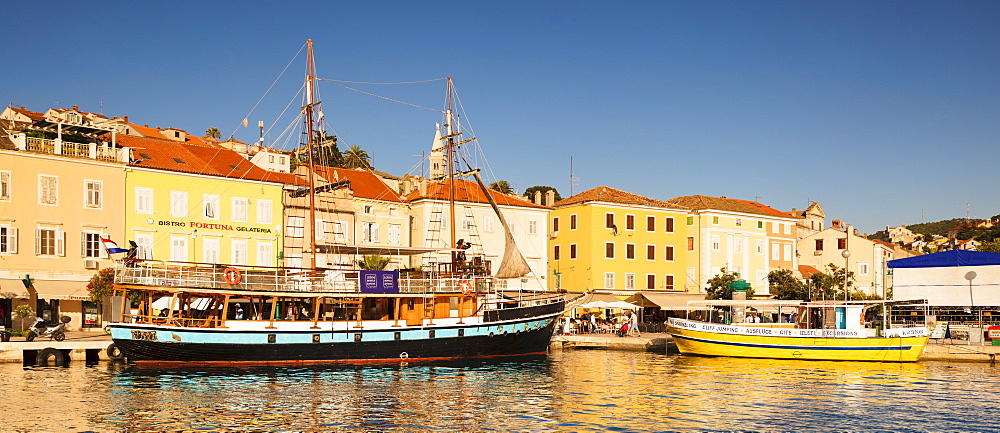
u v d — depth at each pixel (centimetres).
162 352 4900
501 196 9481
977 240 19625
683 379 4644
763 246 10675
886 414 3575
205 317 5281
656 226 10056
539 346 6041
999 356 5738
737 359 5812
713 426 3297
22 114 9038
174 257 7106
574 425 3294
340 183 6756
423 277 5812
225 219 7394
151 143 7712
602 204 9694
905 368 5309
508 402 3797
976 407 3756
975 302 7562
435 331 5491
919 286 7831
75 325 6588
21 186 6431
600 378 4672
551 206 10269
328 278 5544
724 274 9219
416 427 3238
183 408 3553
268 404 3678
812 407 3728
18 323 6269
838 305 5906
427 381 4494
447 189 9100
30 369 4709
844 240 11244
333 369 4997
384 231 8525
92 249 6719
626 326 7181
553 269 10138
